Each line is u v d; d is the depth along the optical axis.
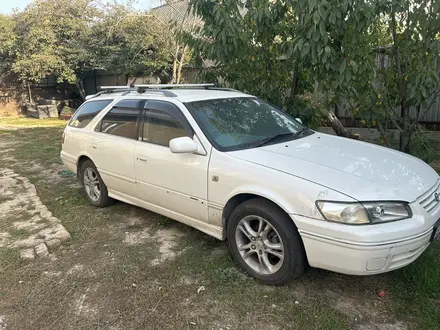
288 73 5.58
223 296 2.92
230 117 3.71
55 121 14.87
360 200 2.54
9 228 4.32
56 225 4.33
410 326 2.53
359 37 4.32
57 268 3.44
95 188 4.89
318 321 2.61
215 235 3.39
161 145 3.74
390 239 2.47
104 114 4.58
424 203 2.73
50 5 14.41
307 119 5.52
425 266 3.09
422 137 5.31
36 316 2.78
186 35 5.55
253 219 3.06
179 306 2.83
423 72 4.46
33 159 8.01
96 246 3.83
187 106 3.64
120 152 4.17
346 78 4.40
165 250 3.68
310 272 3.17
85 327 2.65
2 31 14.45
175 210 3.71
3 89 17.81
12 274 3.35
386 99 5.14
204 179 3.29
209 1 5.02
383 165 3.05
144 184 3.94
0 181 6.26
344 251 2.52
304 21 4.39
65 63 15.02
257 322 2.63
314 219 2.62
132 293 3.01
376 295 2.86
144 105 4.03
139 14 13.12
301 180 2.75
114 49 13.76
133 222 4.39
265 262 3.02
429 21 4.45
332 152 3.28
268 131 3.73
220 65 5.83
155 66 13.35
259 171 2.95
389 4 4.24
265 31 5.10
